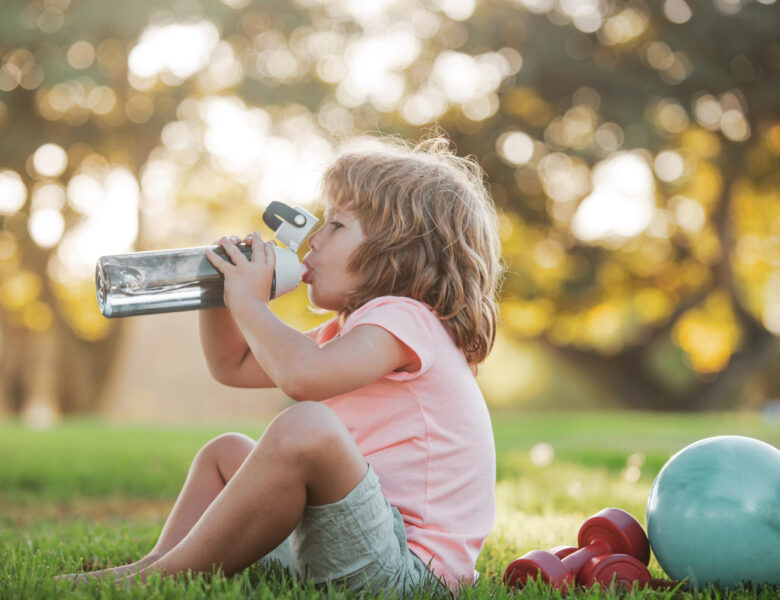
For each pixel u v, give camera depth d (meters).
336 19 14.79
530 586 1.97
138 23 13.09
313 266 2.12
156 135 14.52
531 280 15.72
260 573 2.05
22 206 14.67
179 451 7.11
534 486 4.67
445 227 2.11
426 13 14.85
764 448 2.11
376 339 1.91
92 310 18.89
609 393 21.50
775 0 13.61
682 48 13.76
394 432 1.96
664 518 2.07
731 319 18.47
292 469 1.73
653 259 16.97
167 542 2.13
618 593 2.00
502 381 22.44
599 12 14.45
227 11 13.82
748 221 17.86
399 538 1.88
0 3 13.06
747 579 2.00
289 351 1.90
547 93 14.42
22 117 13.86
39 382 18.91
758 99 13.73
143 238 15.29
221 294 2.10
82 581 1.88
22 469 5.89
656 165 15.22
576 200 15.00
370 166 2.13
